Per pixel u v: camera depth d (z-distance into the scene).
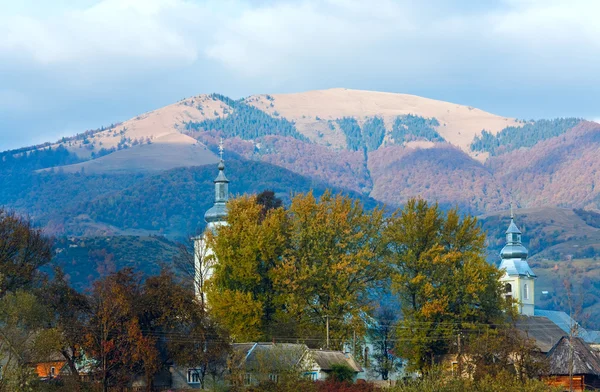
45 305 191.88
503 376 172.38
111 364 191.12
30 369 156.88
